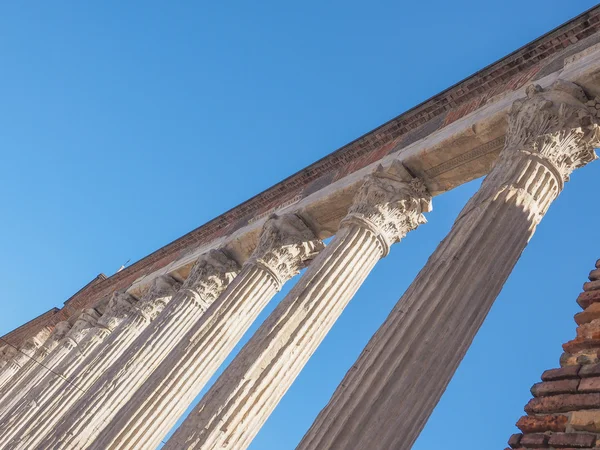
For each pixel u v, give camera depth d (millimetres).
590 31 13938
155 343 20531
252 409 12680
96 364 24875
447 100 17641
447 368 8969
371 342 9742
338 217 19266
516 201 10812
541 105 12211
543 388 5422
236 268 23141
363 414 8516
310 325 13898
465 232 10531
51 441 18781
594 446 4527
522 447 5066
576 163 12133
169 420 15812
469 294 9633
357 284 15047
